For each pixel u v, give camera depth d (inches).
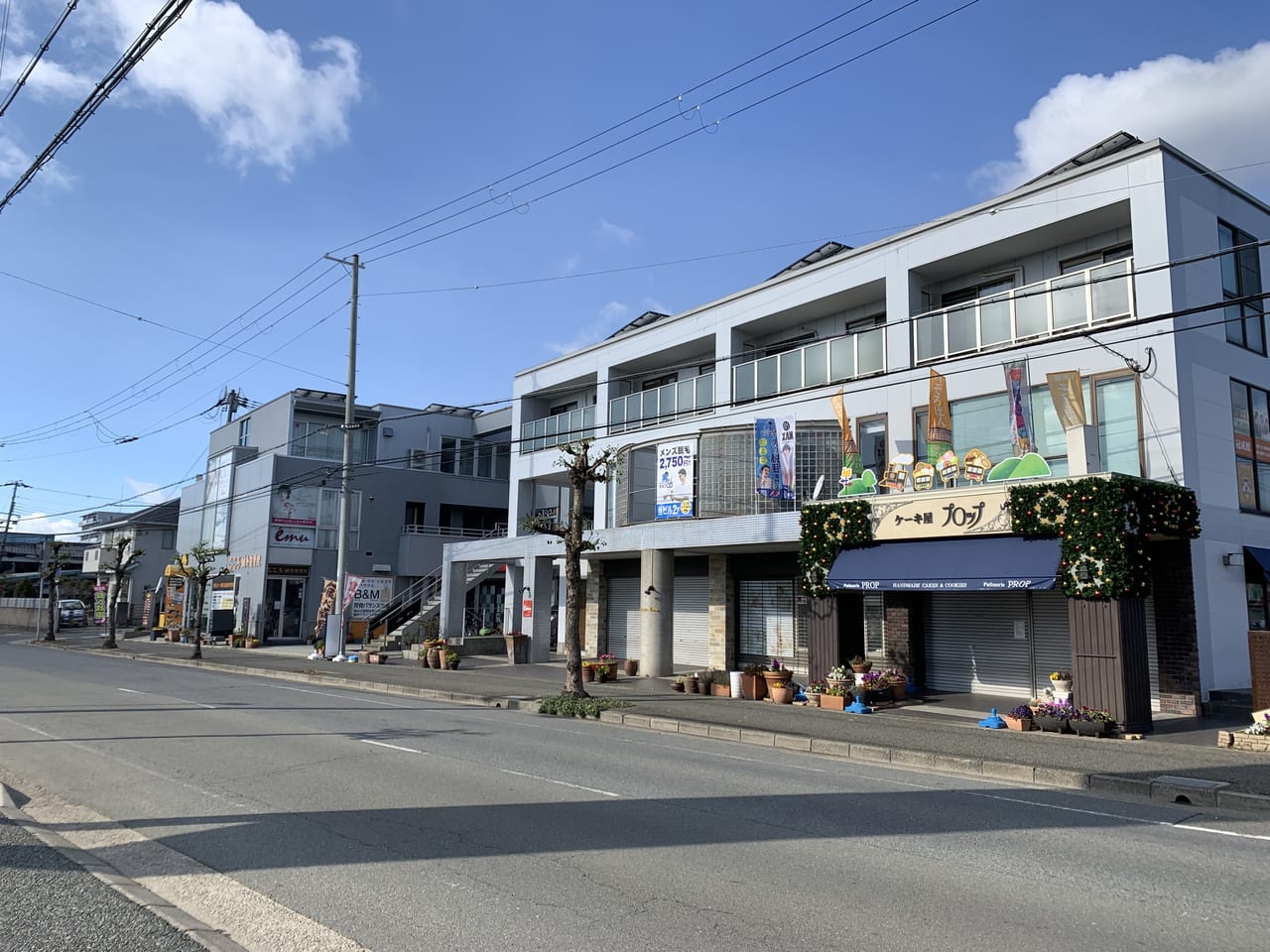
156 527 2169.0
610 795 346.9
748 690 721.0
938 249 776.9
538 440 1275.8
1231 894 232.1
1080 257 724.0
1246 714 577.3
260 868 247.8
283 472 1566.2
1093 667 538.6
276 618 1539.1
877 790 377.1
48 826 296.0
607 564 1131.3
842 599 697.0
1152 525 560.1
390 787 354.3
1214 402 650.2
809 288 895.1
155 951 183.5
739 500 832.9
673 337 1058.7
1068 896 228.4
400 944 191.5
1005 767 426.9
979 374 732.7
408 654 1172.5
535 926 201.9
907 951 189.0
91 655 1288.1
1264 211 729.6
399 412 1759.4
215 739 479.2
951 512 625.6
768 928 201.8
